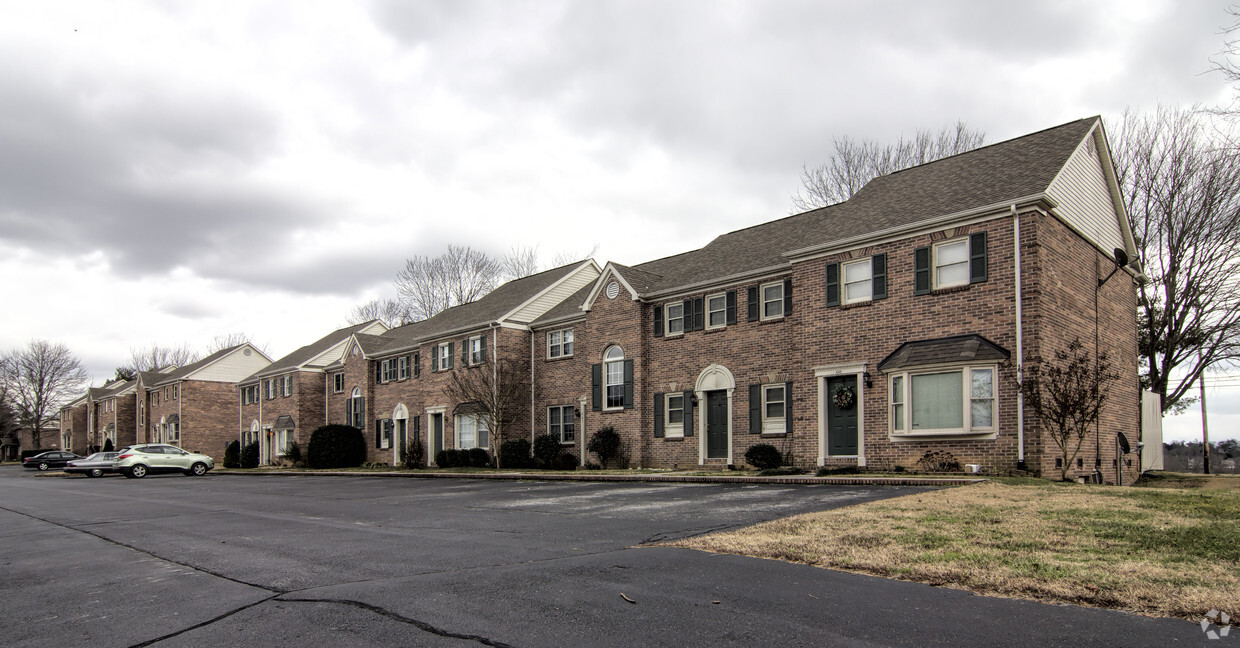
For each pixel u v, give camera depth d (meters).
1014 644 4.91
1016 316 17.66
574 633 5.41
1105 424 20.59
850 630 5.29
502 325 33.28
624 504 14.01
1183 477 24.56
